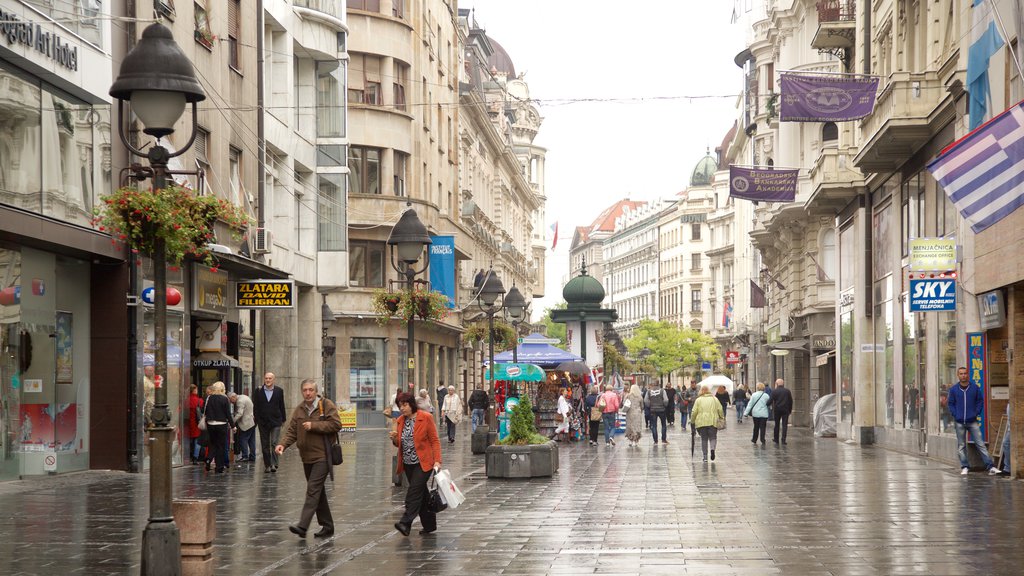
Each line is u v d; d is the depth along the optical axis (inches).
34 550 468.1
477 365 2844.5
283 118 1243.8
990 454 842.2
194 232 556.1
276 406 901.8
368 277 1867.6
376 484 783.7
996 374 840.9
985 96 808.3
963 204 671.8
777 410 1339.8
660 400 1382.9
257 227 1126.4
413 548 474.6
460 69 2615.7
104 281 855.7
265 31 1221.1
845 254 1450.5
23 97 741.3
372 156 1868.8
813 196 1403.8
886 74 1237.7
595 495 704.4
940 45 984.3
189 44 964.6
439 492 510.9
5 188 717.3
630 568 413.7
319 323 1386.6
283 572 414.6
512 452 838.5
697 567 413.4
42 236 748.0
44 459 799.1
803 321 2007.9
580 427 1537.9
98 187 834.2
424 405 1203.9
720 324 4660.4
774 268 2431.1
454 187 2402.8
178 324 940.6
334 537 510.3
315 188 1369.3
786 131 2018.9
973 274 868.6
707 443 1026.7
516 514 600.4
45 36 743.7
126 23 867.4
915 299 919.0
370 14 1855.3
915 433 1100.5
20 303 765.9
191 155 967.6
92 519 568.7
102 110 840.3
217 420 888.3
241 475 858.1
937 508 601.9
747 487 749.9
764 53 2268.7
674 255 5831.7
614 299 7411.4
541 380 1347.2
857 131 1344.7
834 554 441.4
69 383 836.0
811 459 1047.0
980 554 438.9
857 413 1334.9
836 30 1502.2
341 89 1376.7
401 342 1945.1
